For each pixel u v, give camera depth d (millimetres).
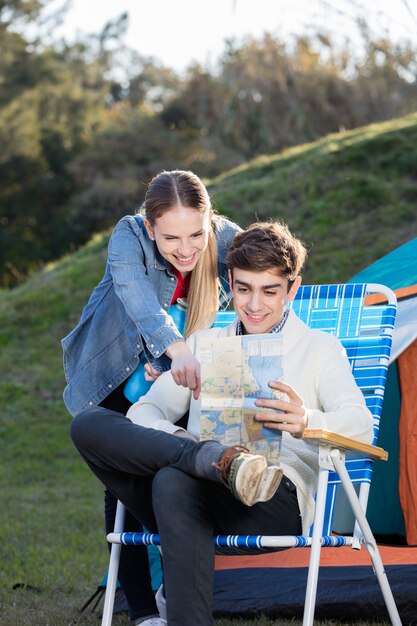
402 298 3732
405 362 3812
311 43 20984
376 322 3043
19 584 4078
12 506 6535
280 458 2715
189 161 27859
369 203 10922
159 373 2910
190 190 2871
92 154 29156
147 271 3055
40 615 3568
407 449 3787
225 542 2479
